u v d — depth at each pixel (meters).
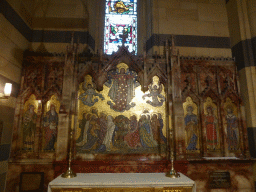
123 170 4.08
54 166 4.09
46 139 4.25
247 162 4.31
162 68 4.61
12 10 4.12
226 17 5.38
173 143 4.22
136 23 5.71
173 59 4.53
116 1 5.84
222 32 5.24
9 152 4.08
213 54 5.07
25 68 4.51
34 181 4.03
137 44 5.51
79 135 4.26
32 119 4.30
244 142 4.39
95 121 4.34
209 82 4.63
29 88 4.38
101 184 3.29
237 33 4.89
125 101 4.45
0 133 3.72
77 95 4.40
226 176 4.23
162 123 4.40
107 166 4.09
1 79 3.75
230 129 4.50
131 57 4.59
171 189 3.38
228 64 4.80
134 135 4.33
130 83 4.54
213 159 4.13
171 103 4.39
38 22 5.01
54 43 4.92
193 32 5.16
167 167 4.11
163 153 4.27
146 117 4.41
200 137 4.40
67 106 4.21
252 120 4.31
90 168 4.06
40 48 4.86
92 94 4.45
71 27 5.03
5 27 3.88
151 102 4.47
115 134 4.31
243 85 4.59
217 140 4.44
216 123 4.51
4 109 3.86
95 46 5.38
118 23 5.68
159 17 5.17
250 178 4.27
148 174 3.88
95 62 4.60
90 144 4.24
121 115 4.40
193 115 4.49
